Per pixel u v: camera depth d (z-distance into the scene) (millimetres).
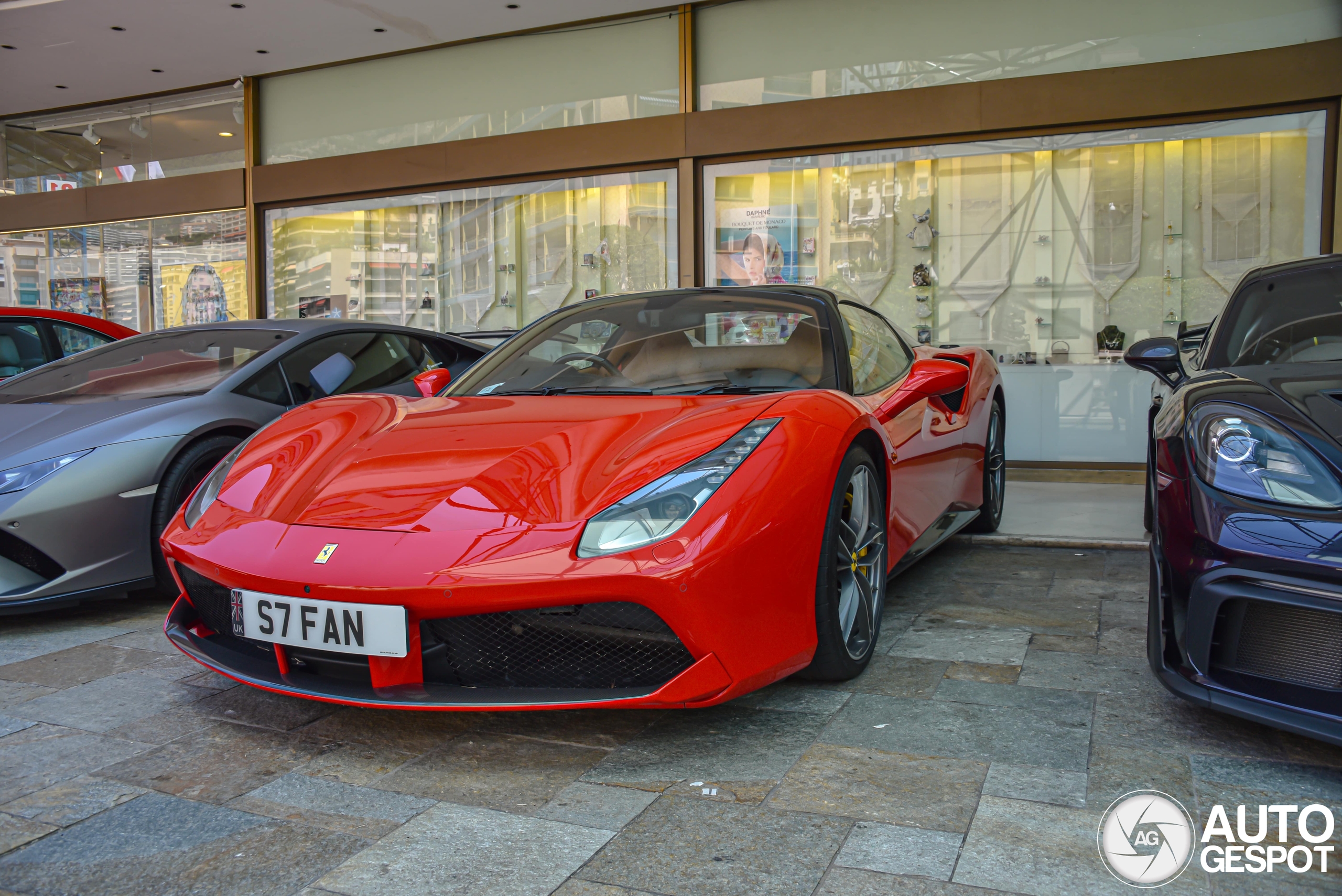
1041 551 3637
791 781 1670
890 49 5844
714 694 1750
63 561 2715
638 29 6457
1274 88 5070
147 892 1347
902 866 1380
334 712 2064
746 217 6238
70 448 2787
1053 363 5773
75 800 1646
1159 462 1894
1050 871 1359
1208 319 5441
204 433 3027
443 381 2850
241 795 1660
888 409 2541
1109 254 5602
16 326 4633
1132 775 1670
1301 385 1899
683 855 1427
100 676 2330
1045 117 5496
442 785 1691
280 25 6594
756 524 1801
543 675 1808
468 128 7023
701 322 2801
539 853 1442
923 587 3090
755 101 6176
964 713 1978
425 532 1783
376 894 1333
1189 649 1730
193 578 2076
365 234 7449
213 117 7875
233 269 7934
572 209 6773
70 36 6789
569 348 2797
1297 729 1594
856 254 6059
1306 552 1572
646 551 1696
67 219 8469
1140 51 5371
